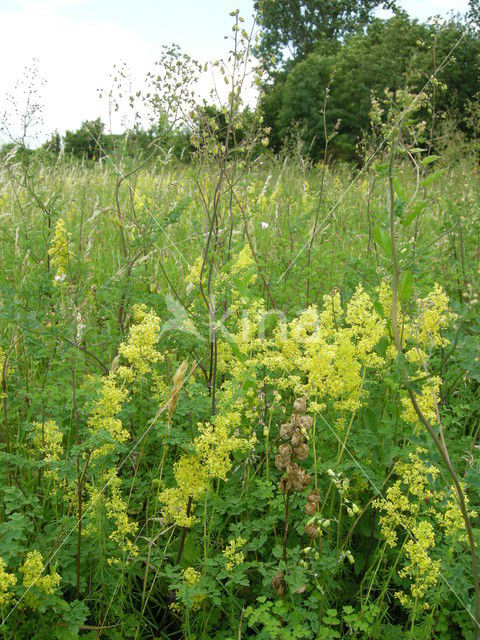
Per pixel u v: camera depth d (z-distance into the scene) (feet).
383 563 9.43
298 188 27.50
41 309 11.24
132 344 9.38
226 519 9.39
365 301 9.34
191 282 12.55
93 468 8.82
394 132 7.27
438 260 16.02
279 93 114.93
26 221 15.71
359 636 8.45
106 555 8.95
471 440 10.80
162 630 8.88
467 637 7.95
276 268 16.42
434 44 15.83
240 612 8.72
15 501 8.28
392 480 10.11
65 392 9.86
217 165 14.05
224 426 8.14
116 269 16.90
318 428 10.29
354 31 158.71
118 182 16.10
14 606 7.76
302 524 8.76
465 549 8.89
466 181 21.42
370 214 17.74
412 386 6.86
